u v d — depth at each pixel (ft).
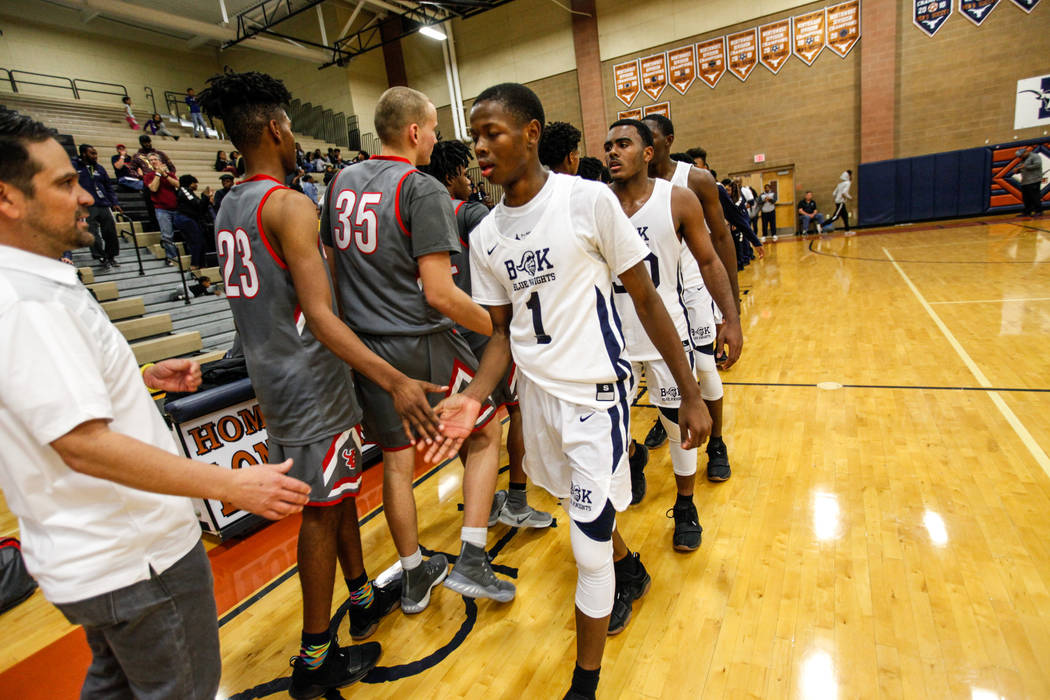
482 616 5.96
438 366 5.83
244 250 4.60
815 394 11.06
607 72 42.65
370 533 7.99
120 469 2.69
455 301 5.02
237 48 50.88
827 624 5.19
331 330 4.40
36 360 2.57
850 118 37.88
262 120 4.55
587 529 4.20
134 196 27.27
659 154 7.93
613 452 4.25
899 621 5.12
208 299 21.39
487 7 38.58
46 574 2.86
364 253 5.44
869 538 6.39
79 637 6.26
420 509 8.49
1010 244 26.43
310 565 4.86
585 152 44.39
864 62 36.63
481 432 5.92
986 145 35.50
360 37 46.47
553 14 42.80
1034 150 34.45
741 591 5.79
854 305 18.38
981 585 5.43
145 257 23.53
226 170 36.45
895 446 8.51
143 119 44.55
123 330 17.10
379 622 6.00
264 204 4.44
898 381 11.21
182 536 3.26
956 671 4.52
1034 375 10.66
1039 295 16.49
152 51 47.62
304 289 4.40
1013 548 5.90
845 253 30.48
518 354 4.52
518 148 3.99
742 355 14.44
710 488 7.98
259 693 5.19
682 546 6.54
